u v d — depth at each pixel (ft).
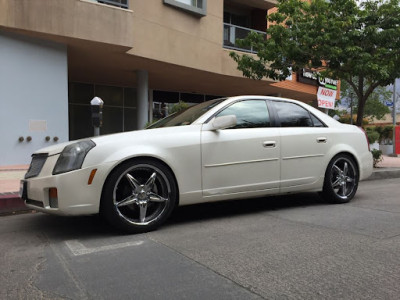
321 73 38.65
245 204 20.49
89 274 10.88
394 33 33.53
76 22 35.22
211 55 50.39
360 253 12.44
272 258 12.01
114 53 40.81
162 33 44.19
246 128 17.52
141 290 9.82
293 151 18.44
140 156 14.66
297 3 36.58
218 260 11.88
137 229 14.74
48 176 14.05
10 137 33.86
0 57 32.99
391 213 18.15
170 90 65.31
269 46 36.73
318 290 9.75
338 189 20.52
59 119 36.91
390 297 9.35
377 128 75.25
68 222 16.96
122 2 39.81
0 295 9.66
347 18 34.35
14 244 13.84
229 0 61.77
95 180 13.88
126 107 61.82
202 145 16.01
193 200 15.94
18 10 32.53
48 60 36.04
